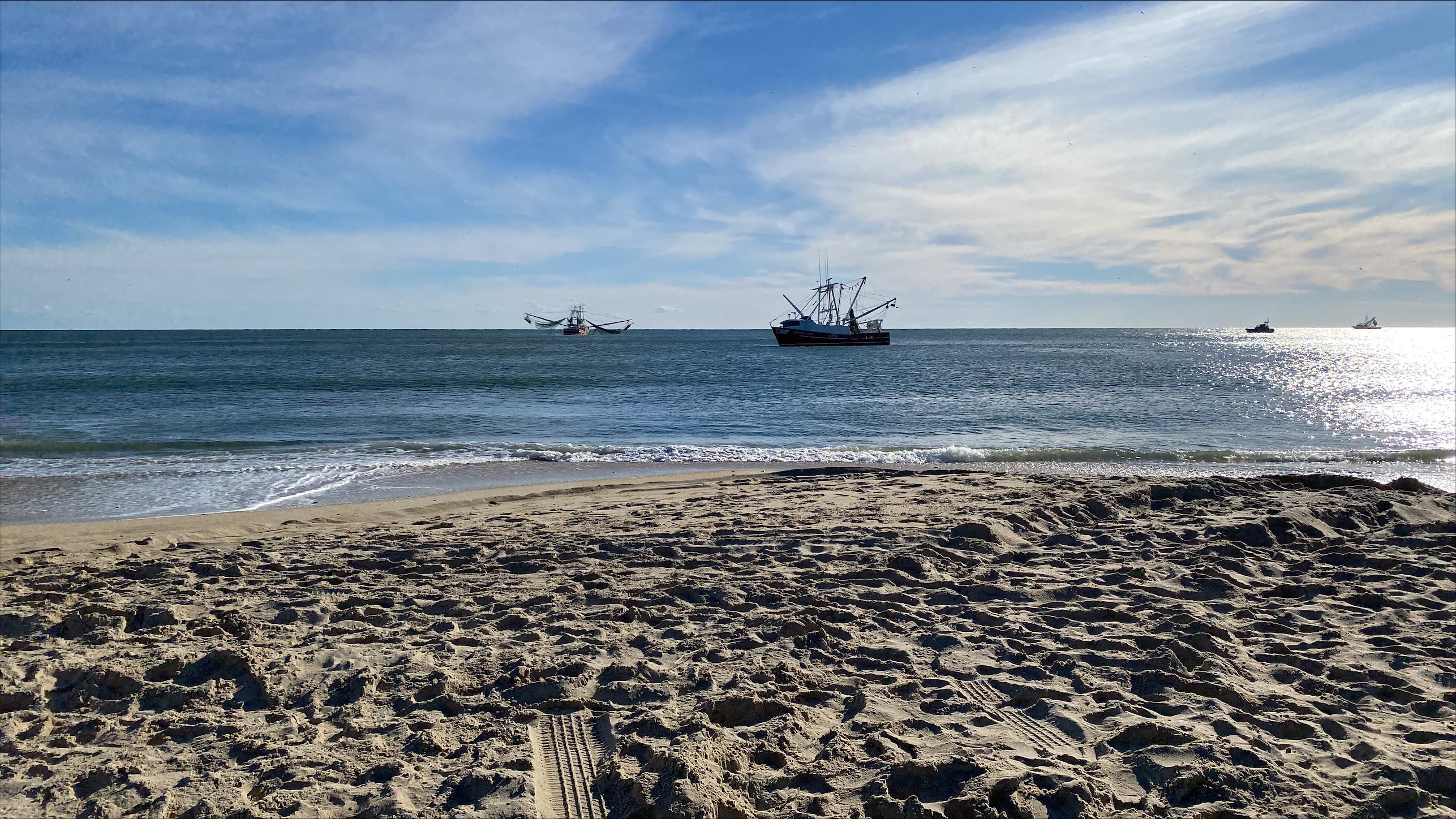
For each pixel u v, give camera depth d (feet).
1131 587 18.47
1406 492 30.07
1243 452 52.47
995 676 13.32
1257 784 9.52
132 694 13.32
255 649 14.93
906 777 9.83
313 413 78.02
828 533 24.07
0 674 13.80
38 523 32.86
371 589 19.43
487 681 13.46
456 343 390.21
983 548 22.30
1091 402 92.22
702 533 24.67
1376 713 11.83
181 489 39.99
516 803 9.39
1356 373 164.66
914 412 81.05
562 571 20.81
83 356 215.31
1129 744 10.77
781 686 12.78
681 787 9.33
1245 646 14.79
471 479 43.06
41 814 9.59
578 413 79.71
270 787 9.97
